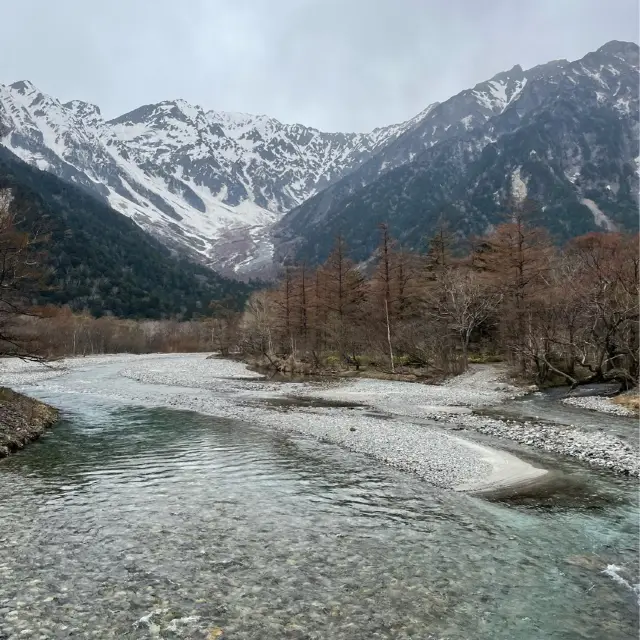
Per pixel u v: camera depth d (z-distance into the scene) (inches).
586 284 1508.4
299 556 404.2
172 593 340.8
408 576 371.9
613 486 597.9
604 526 473.7
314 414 1135.0
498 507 528.1
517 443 828.0
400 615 319.0
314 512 508.7
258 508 518.0
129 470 660.1
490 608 328.8
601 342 1406.3
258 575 370.0
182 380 1952.5
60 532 445.7
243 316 3710.6
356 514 504.4
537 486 598.5
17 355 1131.9
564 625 310.0
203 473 650.2
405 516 499.8
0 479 610.2
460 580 366.0
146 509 510.0
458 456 735.1
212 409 1205.7
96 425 988.6
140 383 1873.8
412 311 2273.6
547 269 1921.8
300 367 2146.9
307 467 684.7
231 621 308.0
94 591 341.4
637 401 1146.0
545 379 1563.7
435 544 431.2
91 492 563.8
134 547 415.8
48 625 298.5
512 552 415.5
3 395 1016.9
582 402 1241.4
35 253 1173.7
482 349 2192.4
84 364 2908.5
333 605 329.7
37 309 1204.5
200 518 486.6
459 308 1941.4
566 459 722.8
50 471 649.6
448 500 550.9
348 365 2201.0
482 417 1067.3
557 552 415.8
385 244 2130.9
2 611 312.2
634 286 1321.4
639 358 1291.8
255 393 1561.3
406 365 2071.9
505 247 1943.9
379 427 954.7
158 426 980.6
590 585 359.9
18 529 450.3
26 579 355.6
